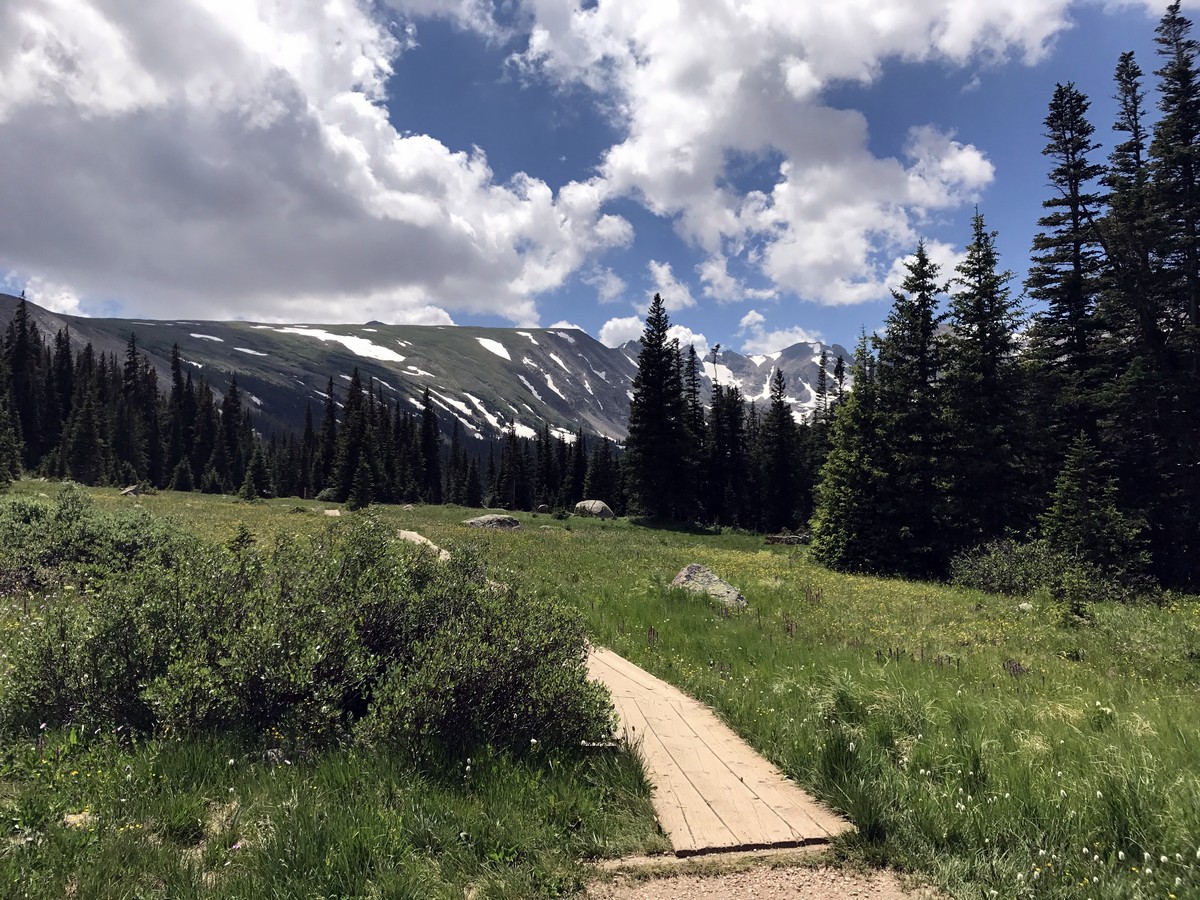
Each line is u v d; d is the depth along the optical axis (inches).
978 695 310.8
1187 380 1104.2
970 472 1062.4
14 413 3016.7
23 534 490.9
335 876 140.1
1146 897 148.5
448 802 175.3
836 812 192.2
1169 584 1066.7
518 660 223.0
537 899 145.8
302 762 195.5
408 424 4382.4
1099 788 189.9
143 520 566.3
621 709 285.3
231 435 4370.1
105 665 218.8
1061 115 1333.7
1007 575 824.3
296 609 239.5
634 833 175.3
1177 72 1195.9
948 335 1132.5
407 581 278.2
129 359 4483.3
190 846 154.4
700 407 2834.6
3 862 135.6
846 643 442.9
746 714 279.3
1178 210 1189.1
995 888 154.3
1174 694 333.7
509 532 1465.3
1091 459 933.2
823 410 2775.6
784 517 2810.0
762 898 150.4
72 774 177.2
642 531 1948.8
